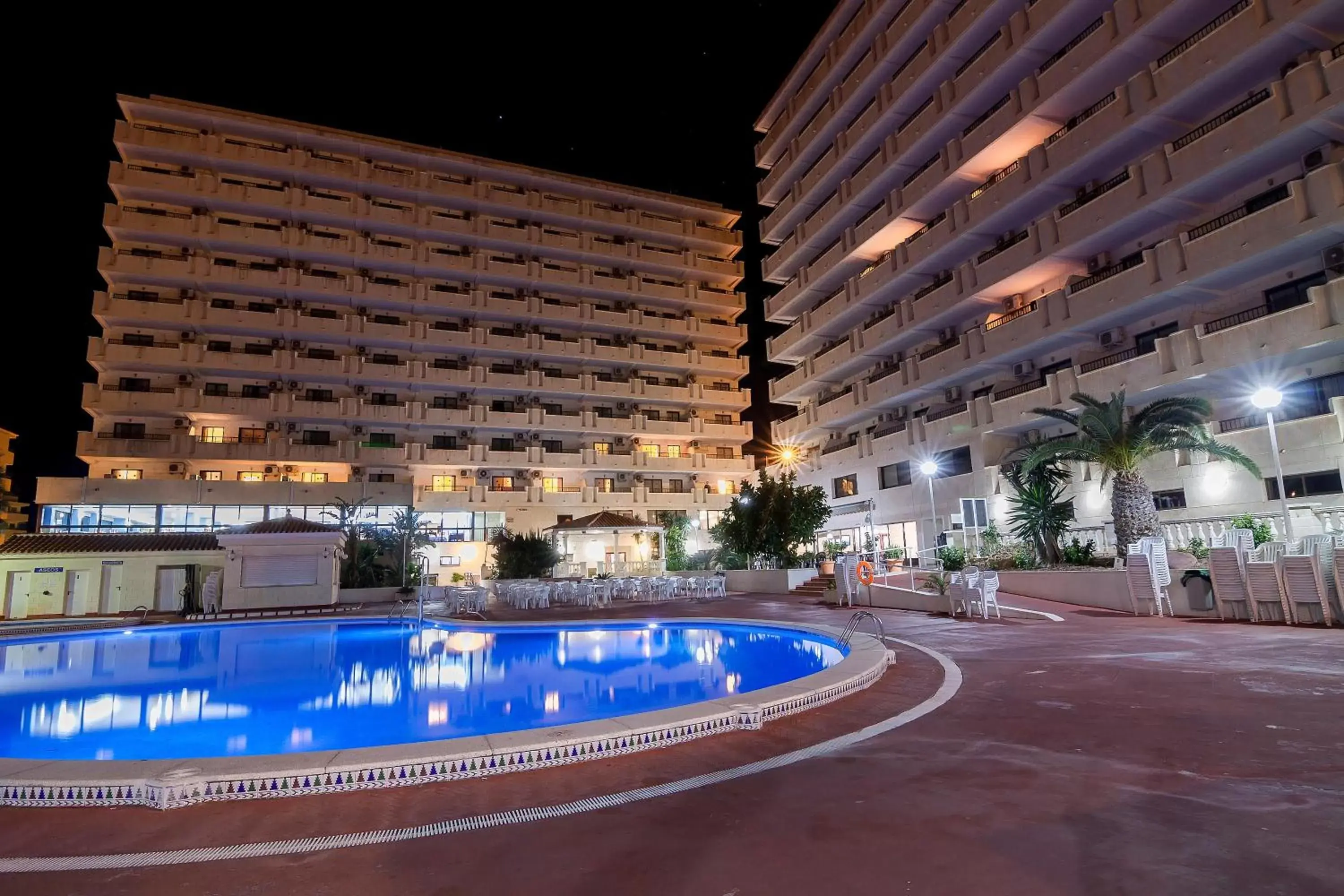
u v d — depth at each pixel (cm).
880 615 1800
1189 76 2231
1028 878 339
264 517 4053
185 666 1454
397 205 4744
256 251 4406
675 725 640
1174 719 626
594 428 5069
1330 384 1984
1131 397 2431
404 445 4506
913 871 354
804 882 347
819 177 4141
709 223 5828
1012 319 2955
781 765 553
